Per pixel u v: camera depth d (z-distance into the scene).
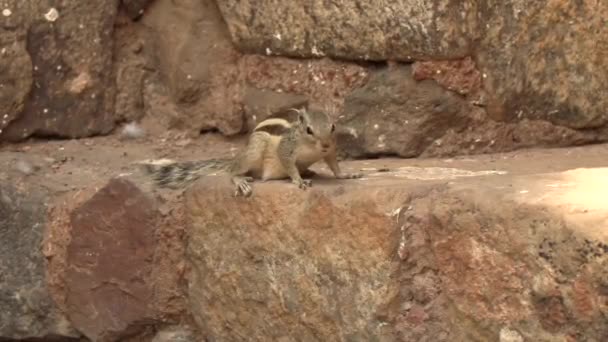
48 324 10.55
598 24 10.55
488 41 10.32
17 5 11.27
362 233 8.33
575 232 7.14
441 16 10.08
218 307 9.53
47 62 11.52
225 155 11.35
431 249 8.05
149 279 9.84
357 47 10.52
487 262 7.70
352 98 10.65
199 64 11.68
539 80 10.55
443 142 10.48
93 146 11.65
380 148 10.50
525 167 9.66
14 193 10.56
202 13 11.77
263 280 9.11
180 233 9.71
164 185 9.88
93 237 10.12
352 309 8.47
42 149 11.50
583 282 7.14
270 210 8.94
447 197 7.97
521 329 7.55
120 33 11.98
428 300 8.11
